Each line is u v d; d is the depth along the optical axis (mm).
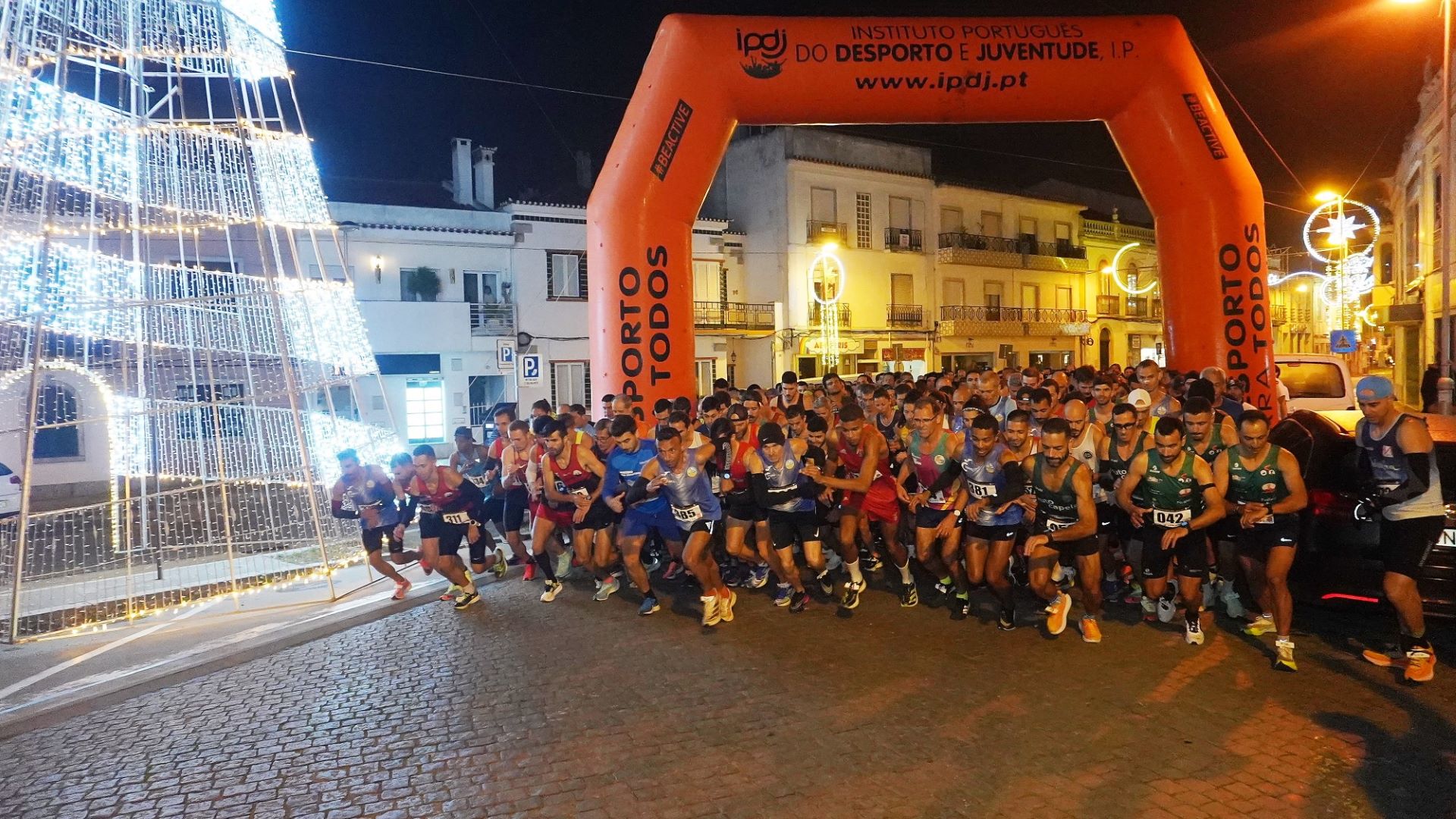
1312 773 4418
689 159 10039
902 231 36812
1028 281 41906
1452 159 21984
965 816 4086
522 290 27719
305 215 9914
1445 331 16734
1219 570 7066
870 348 35812
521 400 27484
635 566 7461
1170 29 10852
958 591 7332
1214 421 6840
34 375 7832
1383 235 34781
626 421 7184
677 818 4148
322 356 10141
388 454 11188
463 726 5301
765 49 10016
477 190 29438
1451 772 4398
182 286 10906
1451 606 5648
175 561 10805
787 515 7371
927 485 7230
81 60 9156
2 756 5070
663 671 6137
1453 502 5730
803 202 33781
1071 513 6473
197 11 8609
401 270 25984
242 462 11875
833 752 4789
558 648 6719
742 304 32812
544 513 8023
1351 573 6000
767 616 7457
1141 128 11008
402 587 8352
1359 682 5582
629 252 10000
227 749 5078
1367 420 5680
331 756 4941
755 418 8891
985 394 9000
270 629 7473
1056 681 5750
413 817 4254
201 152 9781
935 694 5574
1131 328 47281
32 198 9461
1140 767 4512
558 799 4367
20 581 8508
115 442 10812
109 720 5555
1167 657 6156
